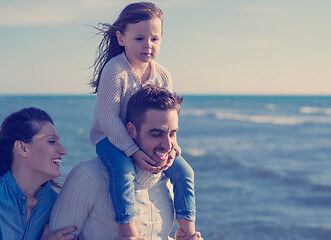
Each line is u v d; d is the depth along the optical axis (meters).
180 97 2.31
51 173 2.20
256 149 33.06
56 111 82.88
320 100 171.50
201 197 17.38
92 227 2.28
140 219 2.32
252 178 21.70
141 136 2.25
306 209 15.59
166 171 2.53
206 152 30.50
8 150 2.19
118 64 2.47
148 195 2.39
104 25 2.69
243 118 68.94
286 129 50.62
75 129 48.00
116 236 2.29
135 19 2.50
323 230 12.79
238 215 14.54
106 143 2.38
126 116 2.36
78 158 25.97
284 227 13.09
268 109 97.94
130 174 2.26
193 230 2.47
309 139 40.59
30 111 2.23
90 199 2.24
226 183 20.36
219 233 12.41
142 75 2.62
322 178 21.42
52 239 2.19
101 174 2.29
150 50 2.54
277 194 18.16
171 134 2.26
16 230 2.18
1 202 2.11
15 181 2.19
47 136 2.20
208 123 58.38
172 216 2.50
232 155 29.31
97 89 2.65
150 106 2.20
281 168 24.38
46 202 2.33
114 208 2.23
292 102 146.50
